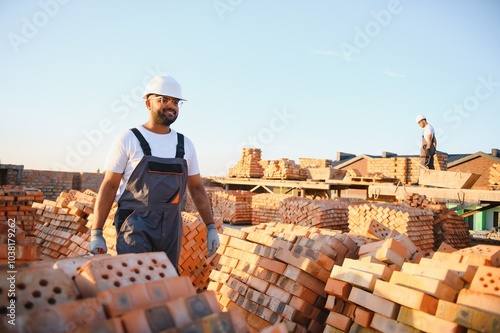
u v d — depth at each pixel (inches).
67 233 242.4
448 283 99.2
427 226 390.6
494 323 80.3
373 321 102.8
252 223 669.9
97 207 119.6
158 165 119.5
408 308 95.6
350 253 145.8
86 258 77.9
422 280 97.5
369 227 219.8
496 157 1125.1
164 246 121.4
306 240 144.1
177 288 70.0
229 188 871.1
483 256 117.3
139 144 120.4
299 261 131.3
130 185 120.0
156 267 76.7
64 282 64.1
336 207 493.4
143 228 116.8
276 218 633.0
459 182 428.1
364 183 599.2
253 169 790.5
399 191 463.5
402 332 95.8
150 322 57.3
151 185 118.9
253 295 144.2
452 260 121.0
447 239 418.6
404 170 733.9
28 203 255.8
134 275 72.1
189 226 213.2
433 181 446.9
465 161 1181.7
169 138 126.5
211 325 59.0
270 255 144.6
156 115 123.5
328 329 116.8
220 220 235.0
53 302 60.5
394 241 122.1
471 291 88.5
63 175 716.0
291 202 509.7
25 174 679.1
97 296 61.1
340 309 116.5
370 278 106.5
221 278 164.9
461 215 438.3
